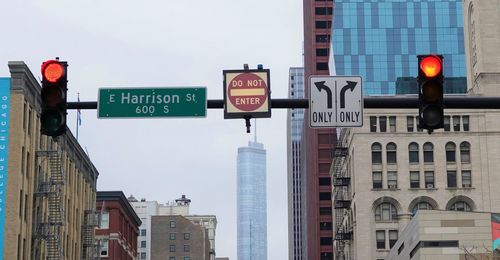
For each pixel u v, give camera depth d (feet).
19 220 254.68
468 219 304.71
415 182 415.85
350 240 440.86
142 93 75.92
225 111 75.05
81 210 345.92
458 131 417.69
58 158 286.05
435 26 615.57
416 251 310.04
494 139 414.82
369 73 609.01
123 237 451.12
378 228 412.77
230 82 75.46
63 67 71.61
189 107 75.61
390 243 411.34
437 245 304.09
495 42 407.23
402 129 421.18
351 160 437.17
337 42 616.39
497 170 412.16
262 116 74.74
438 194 412.77
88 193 363.76
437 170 415.64
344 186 459.73
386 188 415.64
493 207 408.87
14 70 256.11
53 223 275.59
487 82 402.52
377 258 410.31
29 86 264.52
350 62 611.47
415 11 618.85
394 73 608.60
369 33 616.80
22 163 258.78
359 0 623.36
